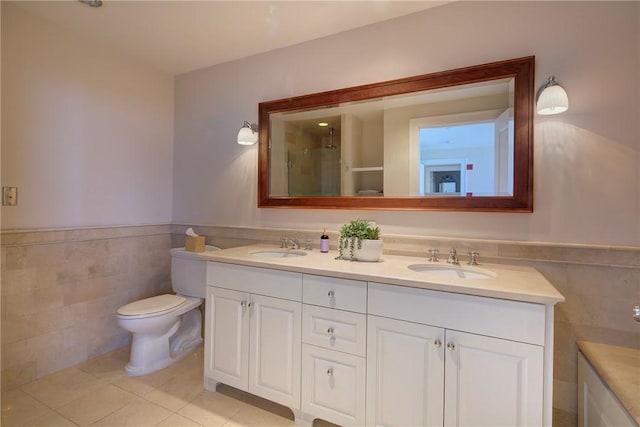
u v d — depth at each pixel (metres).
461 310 1.26
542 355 1.14
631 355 1.37
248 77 2.43
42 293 2.00
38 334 1.98
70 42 2.12
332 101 2.10
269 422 1.64
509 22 1.66
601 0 1.50
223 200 2.55
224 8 1.84
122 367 2.14
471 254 1.67
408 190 1.91
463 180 1.77
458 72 1.75
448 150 1.81
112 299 2.38
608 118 1.48
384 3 1.79
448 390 1.28
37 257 1.97
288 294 1.63
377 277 1.39
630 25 1.45
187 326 2.51
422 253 1.85
